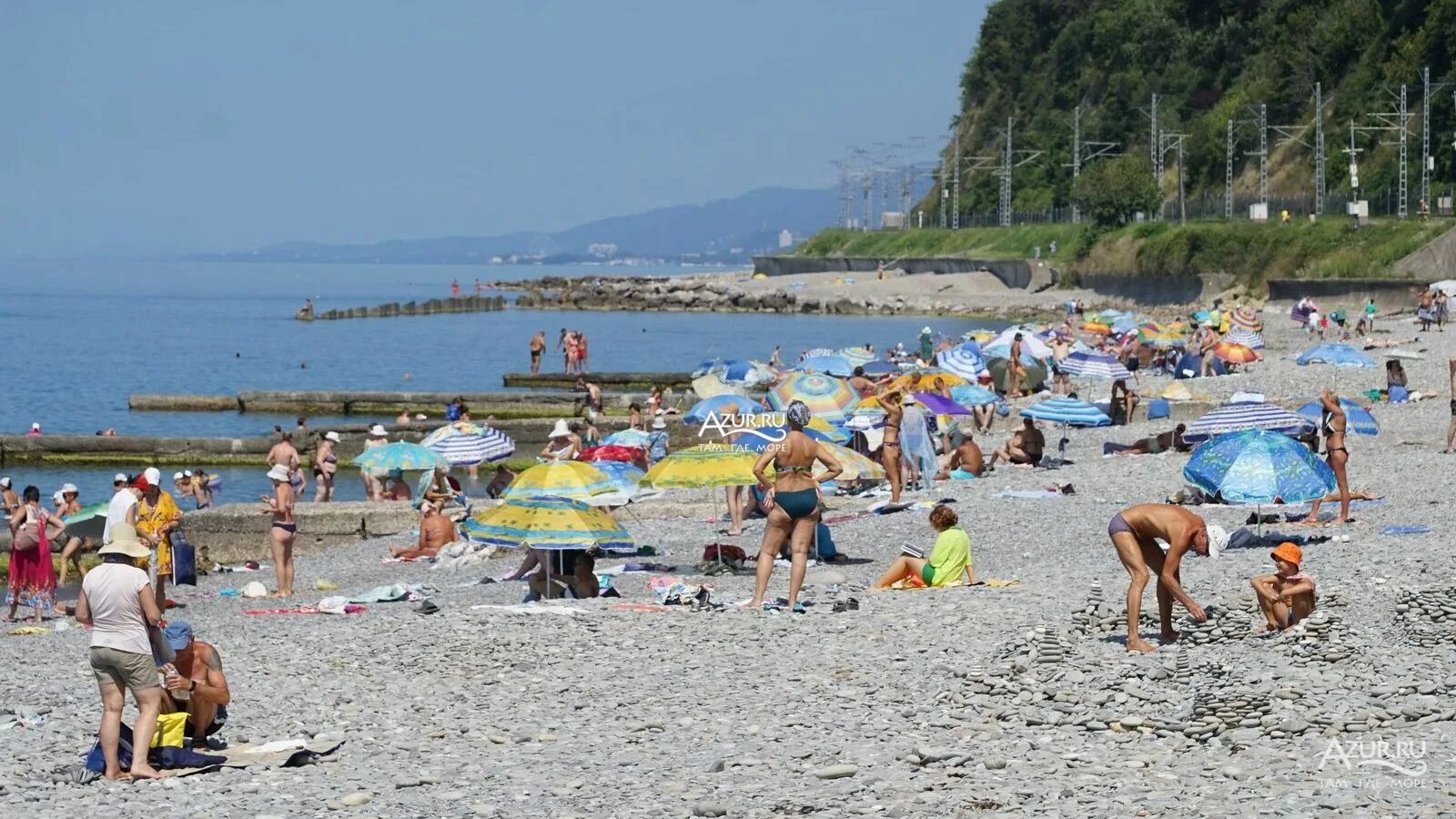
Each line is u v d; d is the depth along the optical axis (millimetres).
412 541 112812
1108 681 55812
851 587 79250
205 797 46375
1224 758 48062
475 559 101250
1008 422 164500
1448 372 184250
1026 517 102688
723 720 54875
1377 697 52281
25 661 70438
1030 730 52094
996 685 56156
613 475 109875
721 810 43656
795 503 70812
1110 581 73062
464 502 122250
